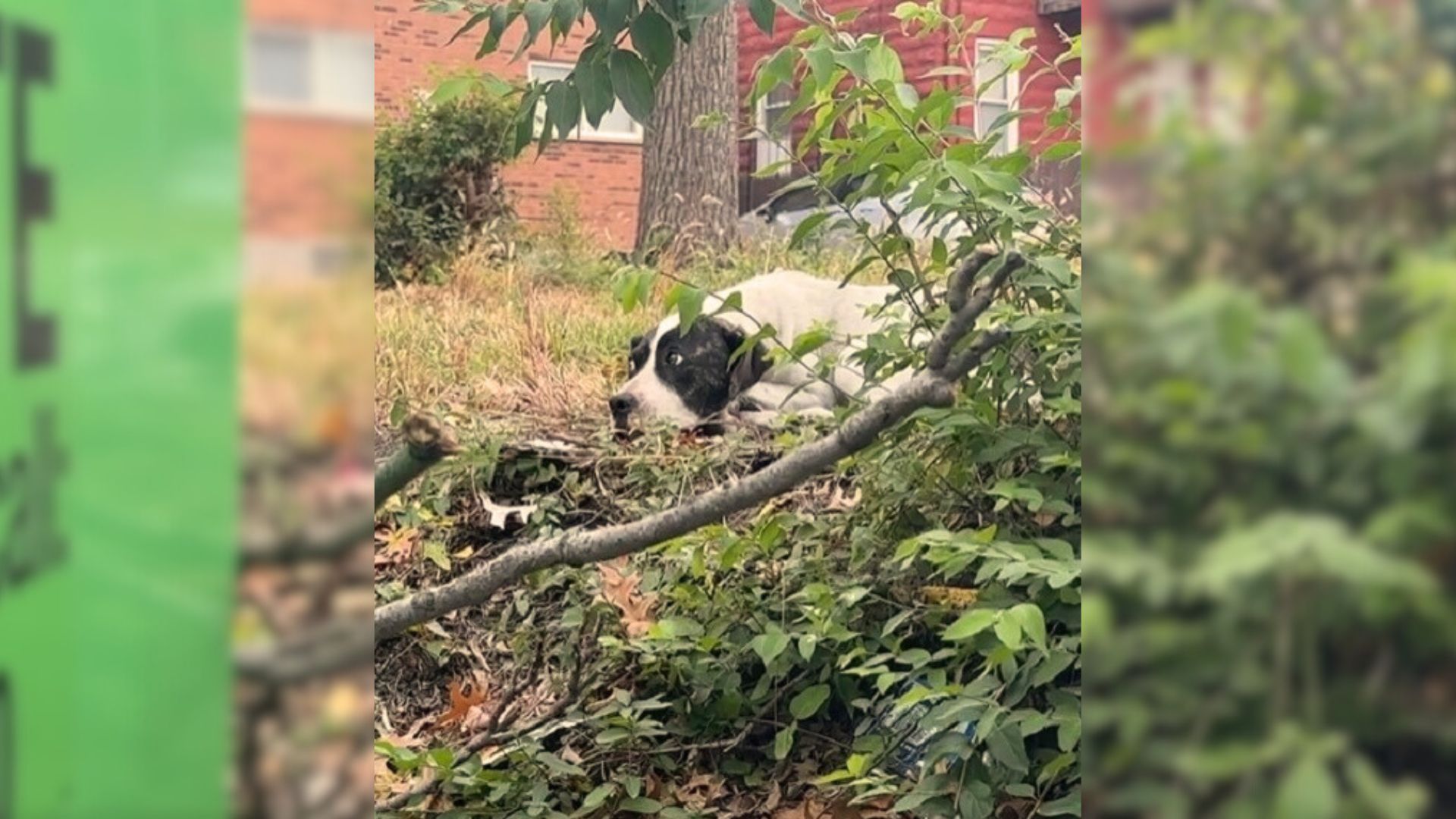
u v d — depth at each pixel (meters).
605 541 2.01
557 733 2.63
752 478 1.98
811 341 2.40
